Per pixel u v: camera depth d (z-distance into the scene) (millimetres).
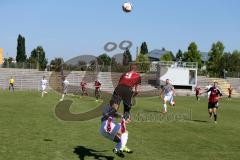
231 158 11539
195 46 101000
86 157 10906
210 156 11719
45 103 29484
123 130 10719
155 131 16703
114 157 11070
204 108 31688
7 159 10266
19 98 34469
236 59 94938
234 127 19109
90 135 14766
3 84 54625
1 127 15969
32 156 10734
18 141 12891
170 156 11500
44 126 16797
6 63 57969
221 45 97188
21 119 19000
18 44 96000
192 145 13516
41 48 93688
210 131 17328
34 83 54031
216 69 95562
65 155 11047
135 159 10922
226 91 63688
